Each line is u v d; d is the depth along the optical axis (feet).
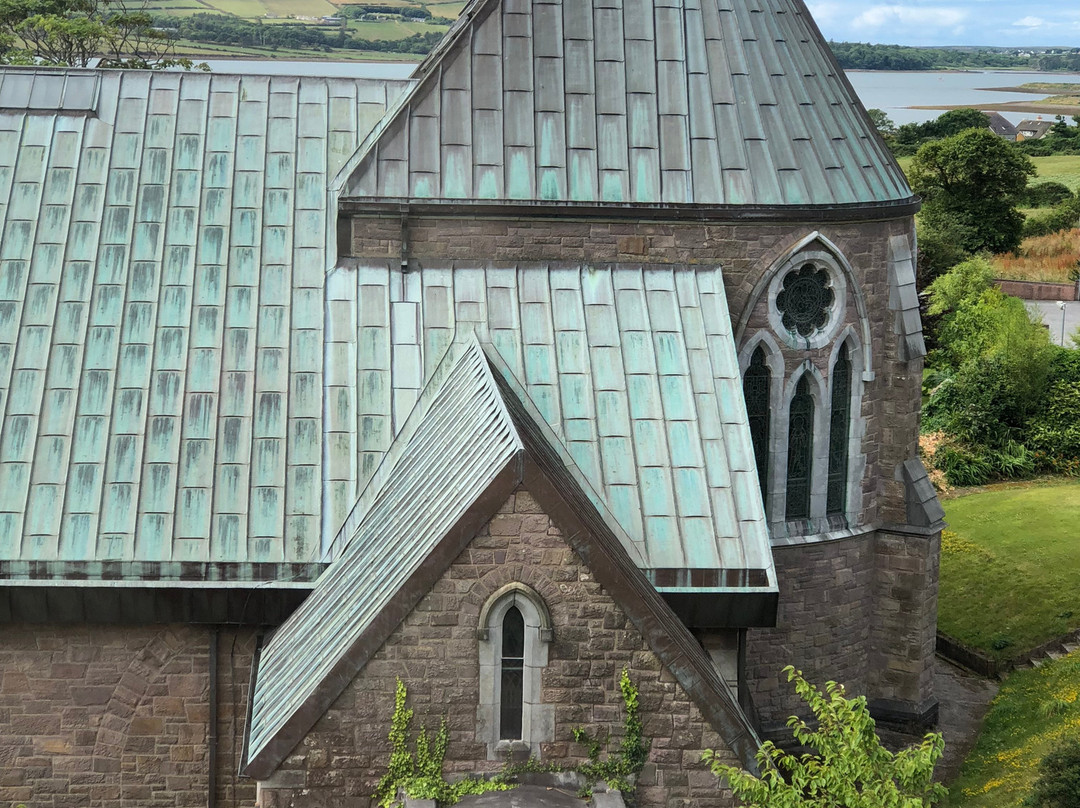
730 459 79.05
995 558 138.21
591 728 63.00
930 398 191.42
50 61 261.03
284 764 62.39
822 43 96.07
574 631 62.08
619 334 84.07
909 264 96.32
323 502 77.30
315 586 75.05
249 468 77.82
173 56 278.05
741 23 90.89
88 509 75.66
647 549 75.41
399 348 83.10
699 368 82.89
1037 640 119.65
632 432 79.66
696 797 63.67
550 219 86.53
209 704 77.56
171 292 83.76
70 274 83.92
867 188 92.07
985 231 321.11
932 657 102.27
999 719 105.70
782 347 92.07
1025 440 181.57
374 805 62.95
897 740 101.14
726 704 62.90
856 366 95.91
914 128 461.78
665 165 87.40
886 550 99.76
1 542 74.43
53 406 78.74
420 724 62.69
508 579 61.52
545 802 61.21
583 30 89.04
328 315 83.92
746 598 75.20
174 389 79.97
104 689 77.20
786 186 88.48
